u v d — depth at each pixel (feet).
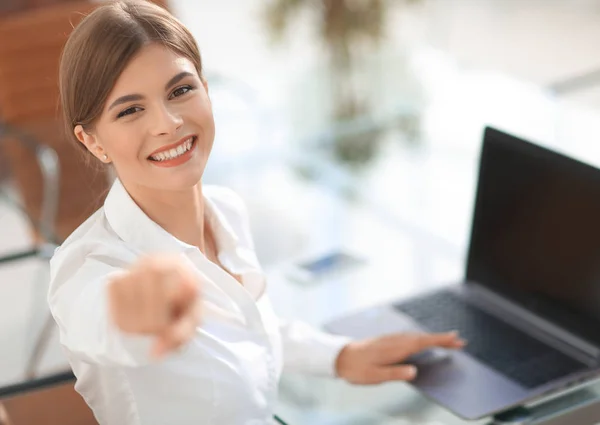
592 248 6.03
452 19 20.77
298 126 11.18
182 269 2.96
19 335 8.91
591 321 6.15
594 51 18.43
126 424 4.80
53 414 5.58
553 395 5.82
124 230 4.78
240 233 5.64
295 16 14.80
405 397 5.89
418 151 10.53
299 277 7.97
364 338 6.61
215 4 22.25
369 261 8.30
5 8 13.19
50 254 8.34
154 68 4.43
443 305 6.97
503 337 6.45
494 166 6.68
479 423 5.59
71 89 4.51
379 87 11.82
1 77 11.76
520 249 6.63
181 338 2.87
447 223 9.22
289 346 5.98
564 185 6.16
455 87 11.91
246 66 18.57
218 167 10.37
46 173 9.93
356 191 9.84
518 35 19.85
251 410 4.95
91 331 3.89
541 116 11.23
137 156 4.57
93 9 4.72
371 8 13.70
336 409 5.80
